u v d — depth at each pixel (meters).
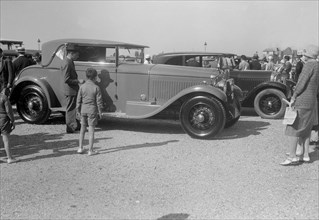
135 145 6.15
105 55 7.66
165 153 5.65
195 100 6.51
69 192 4.03
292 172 4.77
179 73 7.11
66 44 7.41
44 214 3.47
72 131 7.01
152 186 4.23
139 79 7.27
